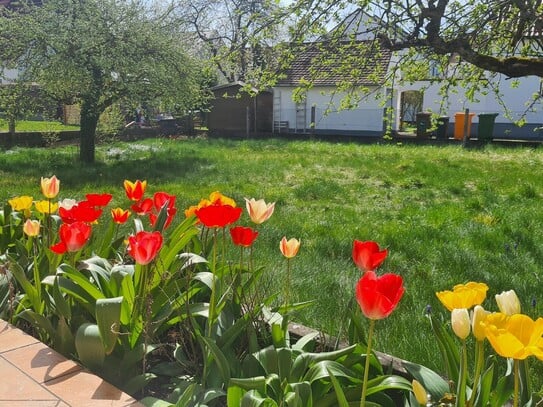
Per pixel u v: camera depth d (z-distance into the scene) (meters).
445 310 4.62
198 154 19.73
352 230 8.16
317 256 6.54
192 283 3.50
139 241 2.55
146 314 2.89
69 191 11.55
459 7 7.25
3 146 21.48
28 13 17.80
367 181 13.66
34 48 16.58
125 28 17.22
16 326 3.44
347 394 2.39
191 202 10.22
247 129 28.81
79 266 3.11
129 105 18.17
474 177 13.75
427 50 7.20
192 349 2.98
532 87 26.25
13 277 3.55
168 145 23.27
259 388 2.32
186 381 2.78
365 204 10.80
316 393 2.46
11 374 2.66
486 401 2.09
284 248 3.13
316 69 8.65
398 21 7.02
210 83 30.98
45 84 16.94
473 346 3.61
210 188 12.30
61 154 19.02
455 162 16.80
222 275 3.25
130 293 2.90
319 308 4.57
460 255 6.58
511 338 1.51
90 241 3.83
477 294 1.94
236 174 14.61
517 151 20.25
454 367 2.35
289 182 13.48
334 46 8.19
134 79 17.31
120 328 2.90
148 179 13.59
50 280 2.99
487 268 6.13
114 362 2.85
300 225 8.45
